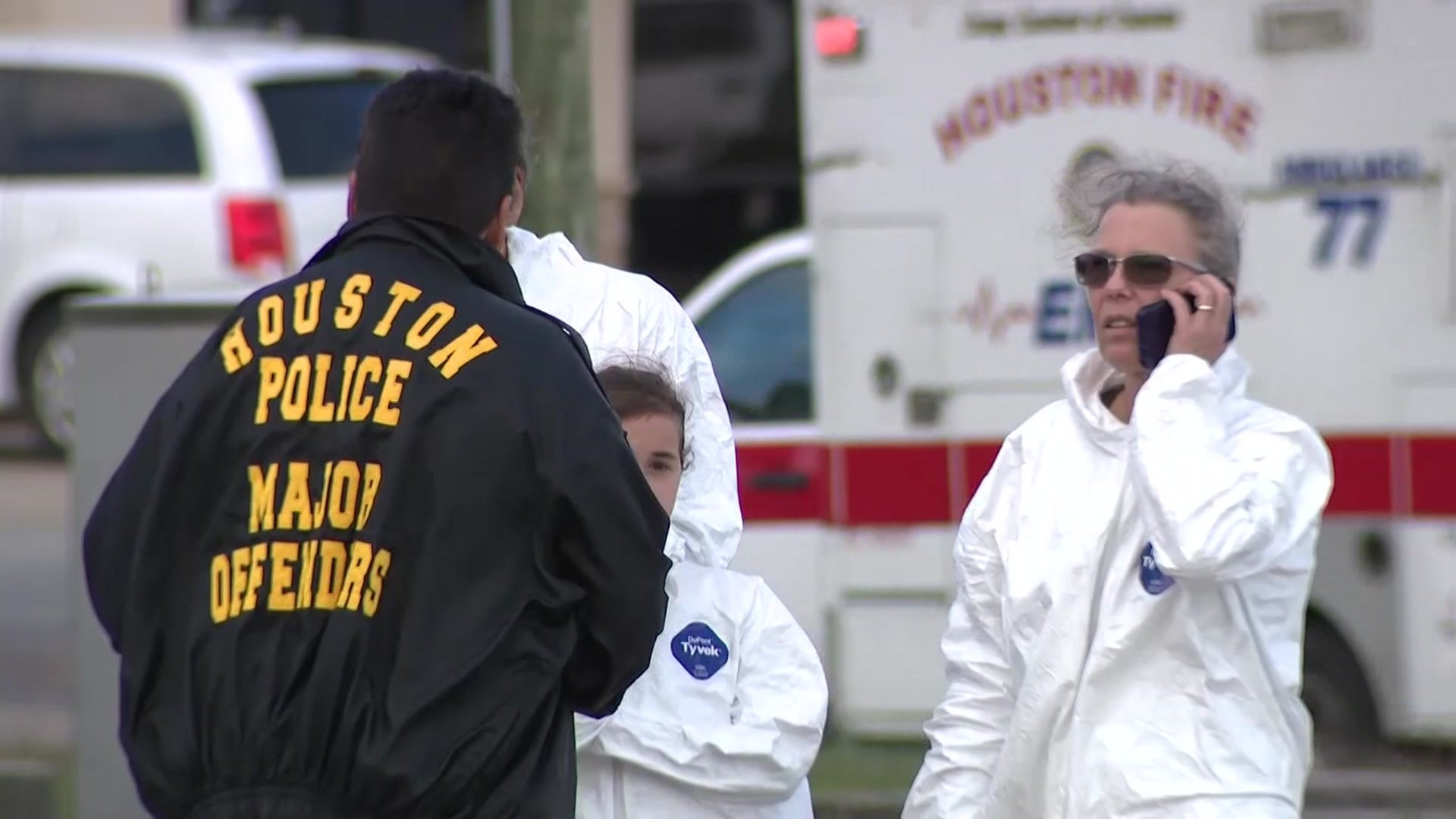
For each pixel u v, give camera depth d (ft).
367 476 34.47
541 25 85.56
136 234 162.40
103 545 35.96
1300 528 40.81
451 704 33.83
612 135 185.47
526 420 34.63
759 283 92.73
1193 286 41.73
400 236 36.19
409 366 34.86
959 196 84.33
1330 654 83.41
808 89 85.25
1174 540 39.17
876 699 86.12
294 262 160.76
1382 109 80.84
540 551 34.65
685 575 41.73
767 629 41.88
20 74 164.14
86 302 68.80
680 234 186.60
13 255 163.94
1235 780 39.58
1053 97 83.30
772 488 86.89
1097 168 44.37
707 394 45.65
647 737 39.96
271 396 35.17
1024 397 84.28
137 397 68.39
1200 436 39.96
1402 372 81.10
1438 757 85.15
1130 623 40.45
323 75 165.37
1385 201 81.00
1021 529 42.27
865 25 84.53
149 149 163.32
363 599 34.06
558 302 44.73
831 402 86.07
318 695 33.81
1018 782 41.37
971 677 43.27
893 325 85.20
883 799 80.33
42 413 165.17
